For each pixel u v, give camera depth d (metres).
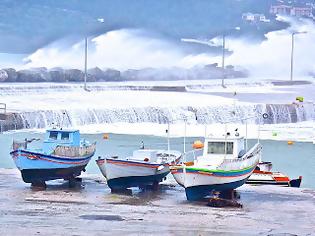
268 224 79.81
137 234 74.06
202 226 78.00
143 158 98.56
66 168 98.06
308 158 145.00
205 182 88.88
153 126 195.00
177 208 86.31
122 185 95.88
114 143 160.00
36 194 92.75
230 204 88.19
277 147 160.50
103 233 74.06
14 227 75.25
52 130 103.75
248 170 94.94
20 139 161.75
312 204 91.31
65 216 80.69
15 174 110.06
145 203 88.88
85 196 92.44
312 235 75.75
